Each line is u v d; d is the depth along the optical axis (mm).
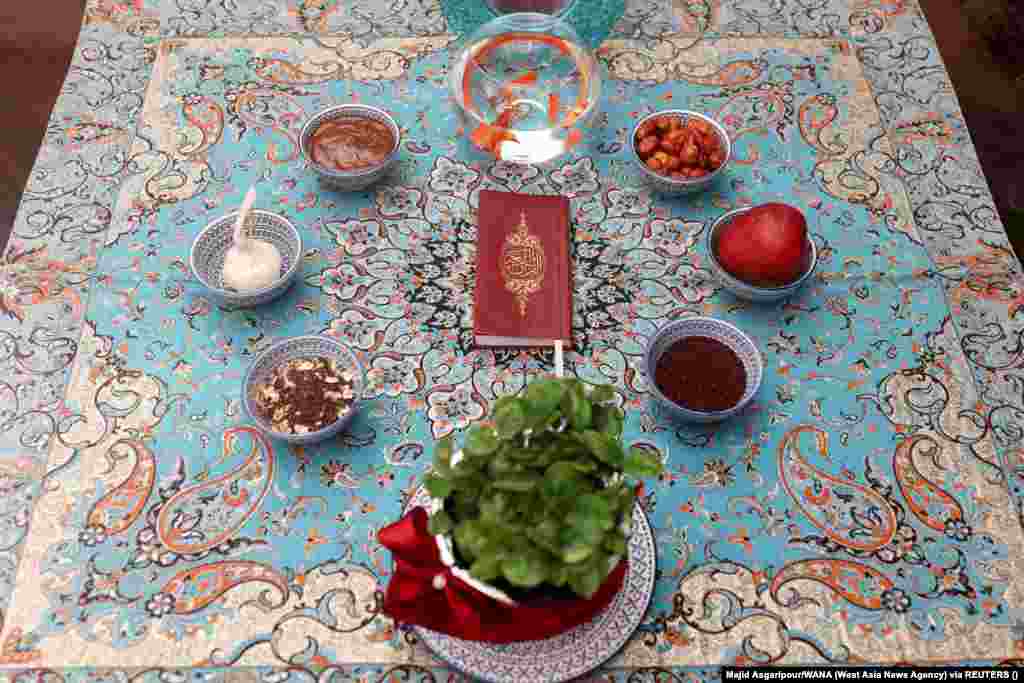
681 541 1009
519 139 1318
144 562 979
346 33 1496
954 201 1330
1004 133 2127
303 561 984
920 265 1252
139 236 1249
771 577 985
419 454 1065
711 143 1302
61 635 928
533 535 666
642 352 1154
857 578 987
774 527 1021
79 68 1435
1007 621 963
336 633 938
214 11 1520
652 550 973
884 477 1062
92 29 1484
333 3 1539
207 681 906
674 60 1480
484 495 718
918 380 1144
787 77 1463
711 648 937
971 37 2287
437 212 1293
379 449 1066
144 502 1021
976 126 2133
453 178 1328
